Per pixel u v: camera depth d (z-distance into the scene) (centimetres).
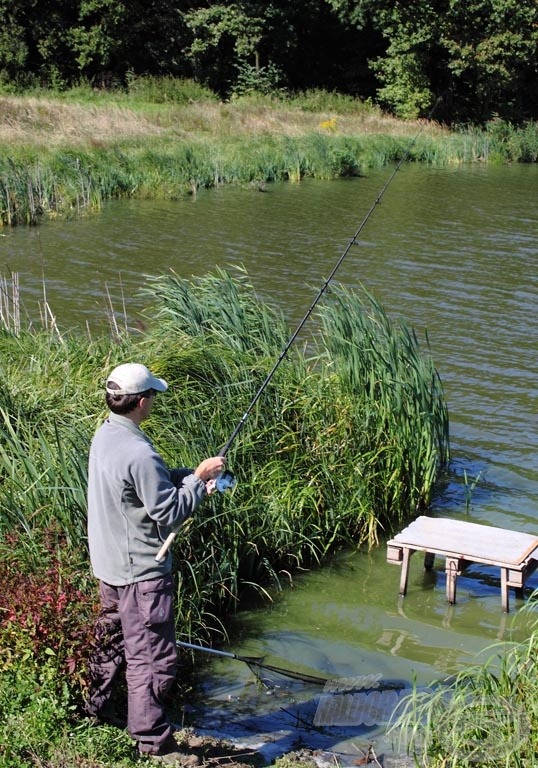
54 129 2780
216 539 595
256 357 739
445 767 407
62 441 593
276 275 1565
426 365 809
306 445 709
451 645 563
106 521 411
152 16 4347
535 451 866
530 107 4594
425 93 4256
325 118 3797
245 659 493
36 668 427
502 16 4131
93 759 396
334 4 4409
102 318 1257
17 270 1541
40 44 4072
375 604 612
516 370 1102
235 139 3047
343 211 2227
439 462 826
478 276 1588
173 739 425
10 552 482
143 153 2492
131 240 1816
